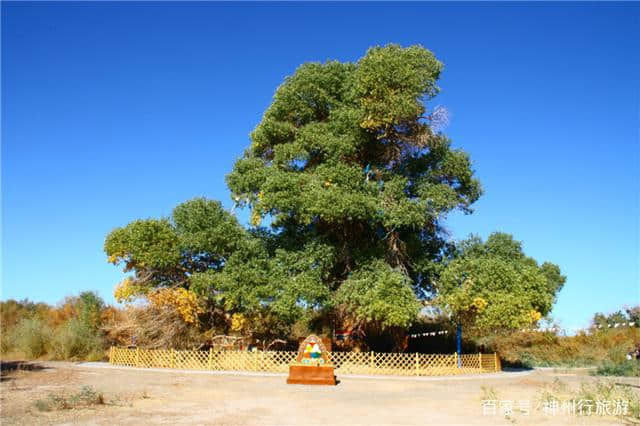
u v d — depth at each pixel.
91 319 26.44
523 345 30.66
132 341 24.56
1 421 9.26
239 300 21.16
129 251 21.83
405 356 21.36
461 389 15.73
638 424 9.50
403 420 10.26
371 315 19.75
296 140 23.81
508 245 23.75
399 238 23.69
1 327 28.69
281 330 24.25
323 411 11.32
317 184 21.58
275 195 21.31
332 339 24.22
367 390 15.30
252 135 25.30
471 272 21.02
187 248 22.39
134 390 14.16
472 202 24.91
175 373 19.84
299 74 24.67
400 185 22.48
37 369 19.55
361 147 23.84
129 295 22.27
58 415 9.96
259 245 22.62
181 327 22.91
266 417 10.43
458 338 22.58
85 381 16.05
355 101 23.33
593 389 13.58
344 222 22.92
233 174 24.38
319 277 21.64
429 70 23.12
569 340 31.55
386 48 23.12
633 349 26.02
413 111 21.88
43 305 37.88
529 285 20.98
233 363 21.55
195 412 10.84
